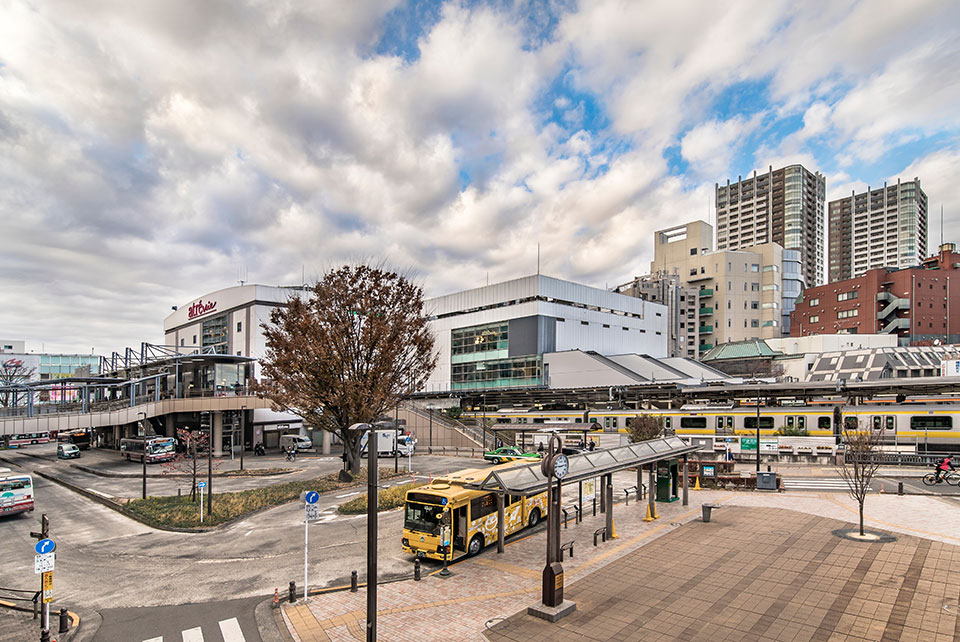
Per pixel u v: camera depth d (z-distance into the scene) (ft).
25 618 48.24
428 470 134.31
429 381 277.23
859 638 39.40
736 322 392.47
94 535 77.51
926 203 597.93
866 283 340.59
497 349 243.40
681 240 423.64
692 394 163.53
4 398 254.27
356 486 112.47
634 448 77.20
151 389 222.28
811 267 528.63
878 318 333.62
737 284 395.55
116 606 50.47
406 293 129.90
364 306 121.08
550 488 47.26
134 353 199.31
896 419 129.59
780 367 288.51
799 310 378.94
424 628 43.21
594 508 82.58
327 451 184.96
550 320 230.68
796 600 46.50
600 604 47.16
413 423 211.61
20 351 388.16
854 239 607.37
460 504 60.08
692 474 107.76
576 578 53.88
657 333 289.53
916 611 43.34
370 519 38.99
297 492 103.76
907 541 62.54
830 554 58.65
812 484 104.94
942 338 324.39
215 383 179.32
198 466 140.67
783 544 63.05
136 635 43.96
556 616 44.01
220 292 248.93
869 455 82.64
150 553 67.87
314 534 74.95
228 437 191.83
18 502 88.07
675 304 379.76
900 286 331.77
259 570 59.82
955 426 122.62
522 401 225.56
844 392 144.05
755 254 402.72
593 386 198.39
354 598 50.24
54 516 90.68
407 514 61.72
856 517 75.41
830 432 138.82
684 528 72.08
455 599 49.29
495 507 66.54
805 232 526.16
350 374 118.11
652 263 441.27
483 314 251.60
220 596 52.26
